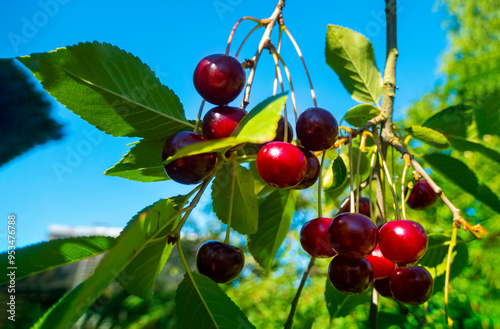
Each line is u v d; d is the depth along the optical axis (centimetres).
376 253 19
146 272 17
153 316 105
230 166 19
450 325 21
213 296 16
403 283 18
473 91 131
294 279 119
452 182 23
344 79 27
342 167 23
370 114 24
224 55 17
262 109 12
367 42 26
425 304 28
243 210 20
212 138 16
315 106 19
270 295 116
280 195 25
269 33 19
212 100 16
